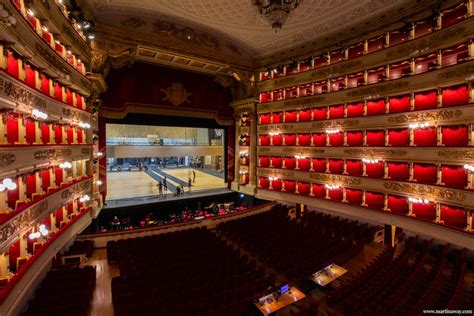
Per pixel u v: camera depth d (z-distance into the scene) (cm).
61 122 1043
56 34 1020
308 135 1892
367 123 1542
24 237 791
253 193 2177
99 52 1452
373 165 1548
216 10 1465
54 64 964
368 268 997
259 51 2048
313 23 1580
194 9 1455
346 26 1603
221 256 1112
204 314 704
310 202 1841
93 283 925
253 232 1443
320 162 1823
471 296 838
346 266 1171
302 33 1725
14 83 679
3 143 689
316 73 1798
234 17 1538
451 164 1200
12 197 761
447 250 1180
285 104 1983
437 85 1243
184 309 716
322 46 1758
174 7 1438
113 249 1146
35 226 862
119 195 2048
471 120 1123
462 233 1127
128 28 1535
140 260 1042
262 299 780
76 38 1195
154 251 1143
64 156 1052
